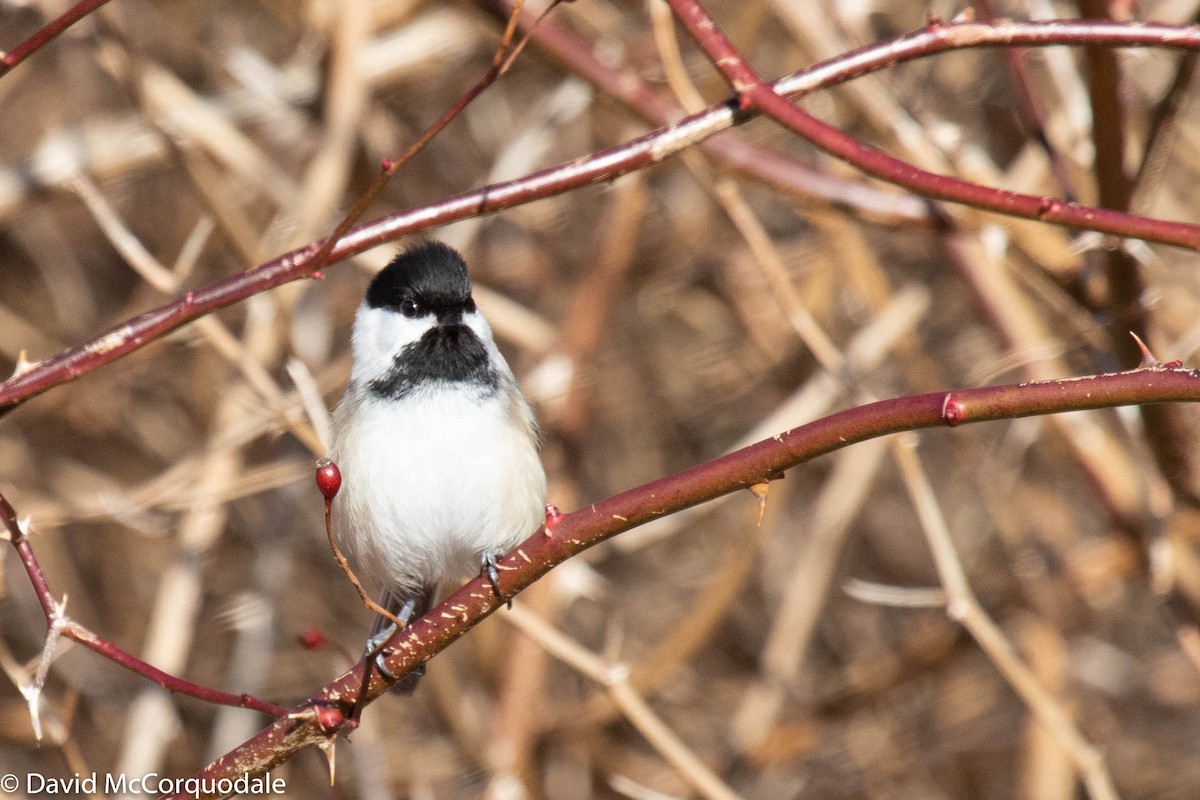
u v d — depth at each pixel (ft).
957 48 15.71
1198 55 19.36
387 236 16.06
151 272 21.93
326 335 35.06
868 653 39.09
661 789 35.73
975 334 39.22
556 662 39.55
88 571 40.83
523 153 34.01
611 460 41.57
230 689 32.01
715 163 24.30
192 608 30.12
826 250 36.35
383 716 37.65
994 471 35.88
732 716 39.34
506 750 30.35
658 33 20.98
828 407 34.76
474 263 39.78
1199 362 29.68
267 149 40.09
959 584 25.31
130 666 14.57
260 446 35.70
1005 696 38.63
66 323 40.96
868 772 37.70
